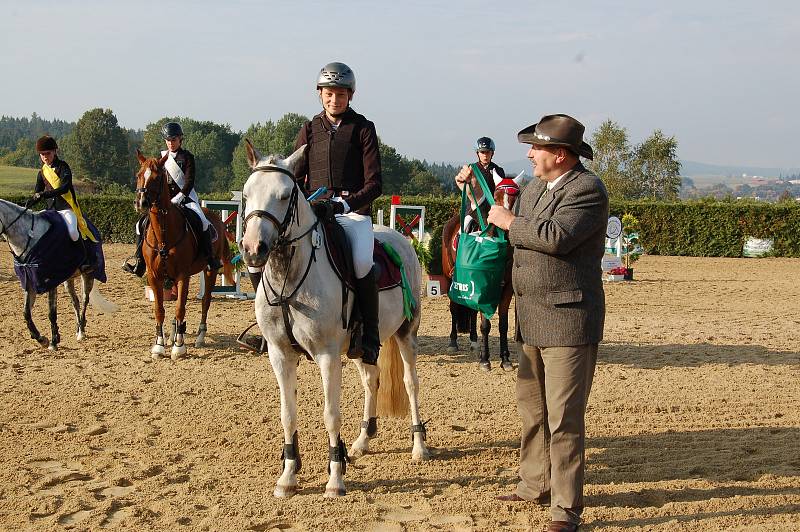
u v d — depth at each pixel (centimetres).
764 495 510
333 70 575
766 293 1684
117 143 9838
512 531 455
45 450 596
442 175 17238
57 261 949
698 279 1981
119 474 545
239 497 502
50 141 984
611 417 710
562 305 444
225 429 657
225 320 1221
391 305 563
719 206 2833
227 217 1486
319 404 743
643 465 573
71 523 461
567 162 456
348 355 530
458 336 1125
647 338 1124
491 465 577
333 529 456
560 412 441
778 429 670
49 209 1002
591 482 539
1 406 716
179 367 890
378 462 585
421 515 481
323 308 487
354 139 588
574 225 434
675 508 489
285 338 496
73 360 914
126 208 3033
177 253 935
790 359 980
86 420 679
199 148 9788
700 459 587
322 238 500
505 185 849
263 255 443
